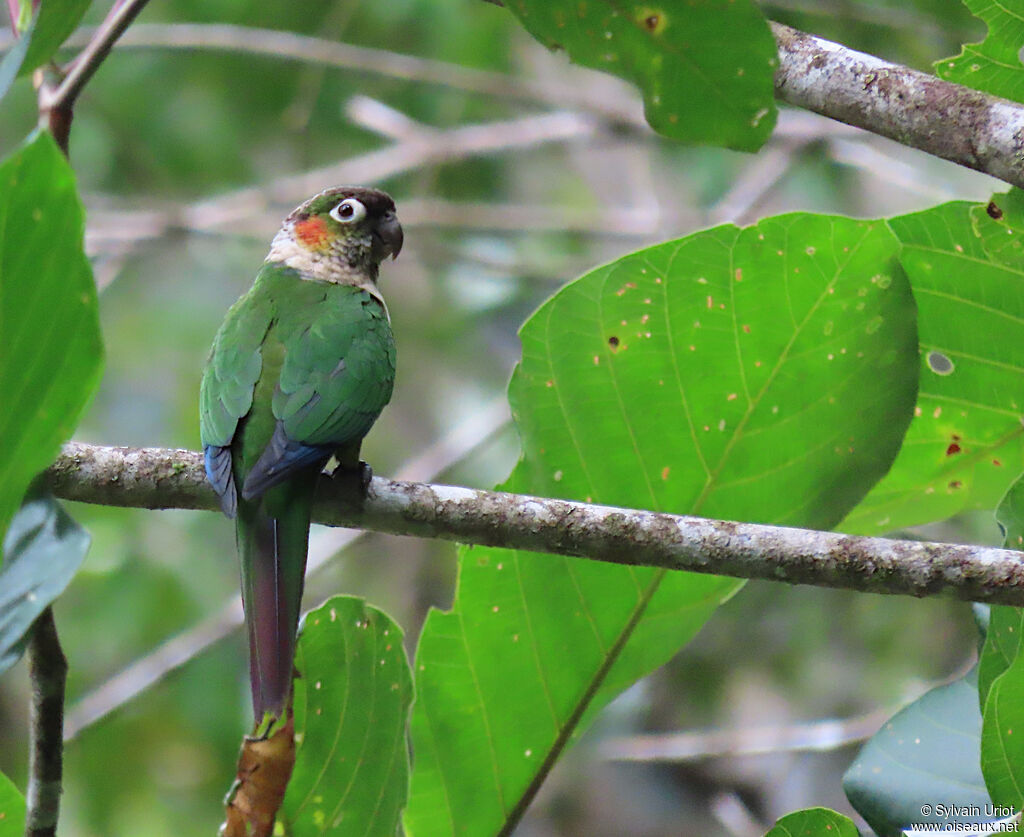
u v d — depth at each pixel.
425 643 6.93
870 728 11.91
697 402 6.99
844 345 6.82
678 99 5.50
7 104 16.72
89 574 14.78
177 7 16.78
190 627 14.98
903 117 5.71
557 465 7.14
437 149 15.91
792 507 7.17
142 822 15.06
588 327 6.88
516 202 18.88
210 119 17.11
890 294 6.70
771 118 5.50
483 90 15.56
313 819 6.54
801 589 15.23
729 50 5.25
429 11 16.94
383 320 8.38
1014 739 5.63
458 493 6.57
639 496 7.20
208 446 7.29
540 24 5.39
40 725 5.68
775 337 6.80
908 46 14.42
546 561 6.83
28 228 3.82
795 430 6.98
